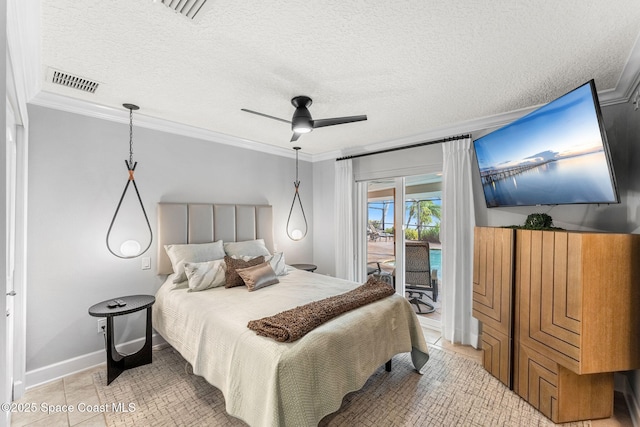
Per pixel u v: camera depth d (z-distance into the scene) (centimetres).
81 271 262
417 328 263
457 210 326
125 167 291
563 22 155
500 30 163
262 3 141
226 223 367
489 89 240
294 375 159
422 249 404
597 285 183
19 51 149
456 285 324
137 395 226
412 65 201
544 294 207
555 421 197
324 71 209
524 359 222
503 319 243
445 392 232
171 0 139
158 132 315
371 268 451
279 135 374
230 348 186
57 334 249
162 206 311
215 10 146
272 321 189
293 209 468
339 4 142
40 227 242
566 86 233
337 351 187
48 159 246
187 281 295
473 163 323
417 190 420
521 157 246
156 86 233
